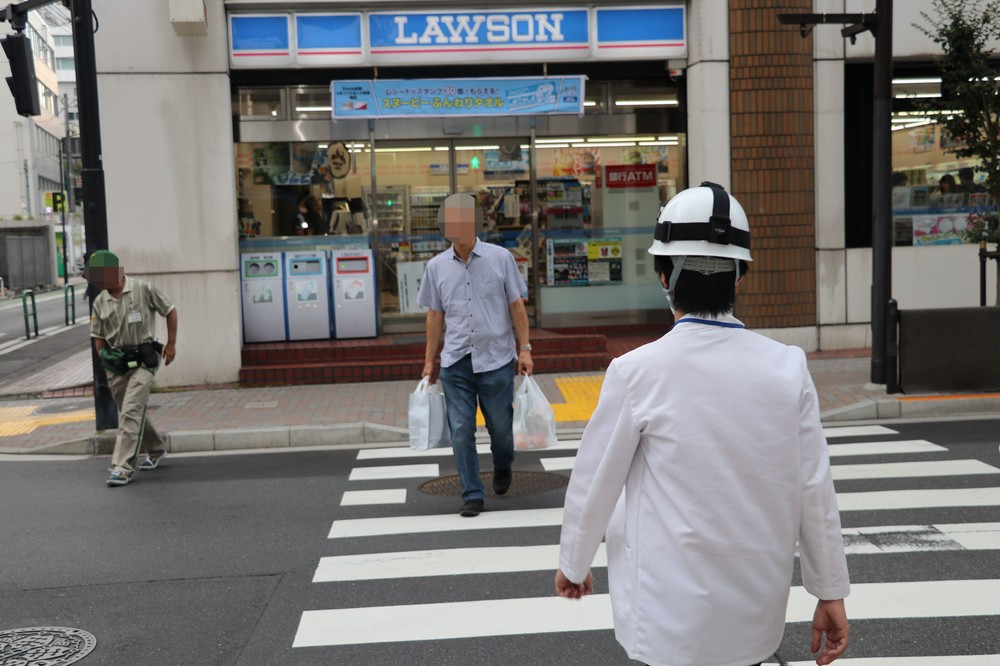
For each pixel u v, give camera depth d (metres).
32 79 9.76
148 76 12.15
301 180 13.52
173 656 4.49
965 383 10.22
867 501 6.72
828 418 9.77
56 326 23.86
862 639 4.41
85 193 9.56
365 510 6.99
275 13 12.54
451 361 6.62
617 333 14.25
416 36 12.73
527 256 14.07
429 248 13.80
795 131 12.84
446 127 13.62
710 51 12.68
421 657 4.38
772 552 2.29
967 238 11.78
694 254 2.35
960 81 11.35
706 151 12.80
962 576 5.18
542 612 4.88
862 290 13.23
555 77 12.90
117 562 5.95
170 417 10.41
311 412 10.54
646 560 2.32
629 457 2.38
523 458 8.69
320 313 13.32
